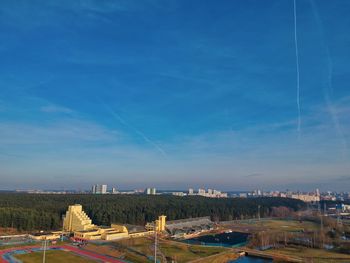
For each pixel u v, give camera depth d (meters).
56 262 136.88
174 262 143.00
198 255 161.38
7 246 165.00
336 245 193.00
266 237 196.25
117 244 177.12
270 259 164.12
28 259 140.38
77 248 166.75
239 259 164.38
